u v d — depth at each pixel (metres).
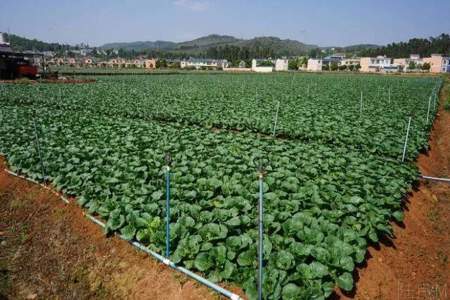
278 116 18.08
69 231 7.84
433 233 8.30
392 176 9.77
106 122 16.00
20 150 11.43
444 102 29.33
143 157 10.70
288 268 5.64
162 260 6.35
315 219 6.87
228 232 6.74
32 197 9.42
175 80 51.12
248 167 9.78
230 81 50.69
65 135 13.44
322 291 5.33
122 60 170.50
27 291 6.44
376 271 6.30
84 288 6.39
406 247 7.31
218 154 11.05
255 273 5.69
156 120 18.67
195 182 8.91
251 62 148.12
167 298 5.83
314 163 10.33
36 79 41.94
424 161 13.02
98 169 9.52
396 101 25.64
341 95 30.58
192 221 6.85
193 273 6.00
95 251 7.10
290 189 8.36
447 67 118.12
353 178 9.26
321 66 128.88
